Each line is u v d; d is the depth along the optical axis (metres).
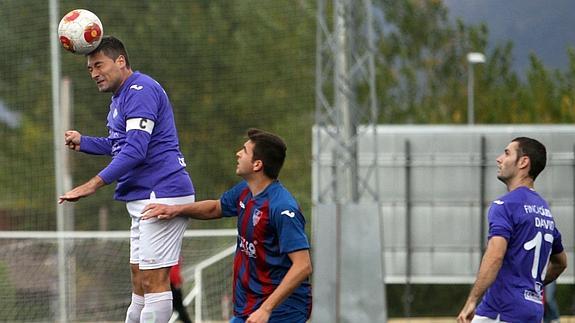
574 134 58.31
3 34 75.56
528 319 21.50
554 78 110.00
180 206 20.95
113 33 85.69
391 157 58.62
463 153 58.56
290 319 20.50
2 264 49.75
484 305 21.78
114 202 76.50
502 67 118.81
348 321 39.53
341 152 41.38
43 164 74.00
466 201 58.47
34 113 76.25
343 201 41.75
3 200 72.50
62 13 84.94
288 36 87.88
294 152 83.25
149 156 21.05
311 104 85.88
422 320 59.94
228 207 21.00
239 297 20.80
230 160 83.75
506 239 21.19
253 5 89.06
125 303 51.09
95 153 22.03
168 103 21.42
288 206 19.95
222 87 85.69
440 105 116.38
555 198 58.47
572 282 58.03
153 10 86.25
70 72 78.31
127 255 51.47
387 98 110.56
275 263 20.22
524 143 21.92
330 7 88.19
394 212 58.47
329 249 39.97
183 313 42.19
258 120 85.38
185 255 54.12
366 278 39.69
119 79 20.94
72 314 50.22
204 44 86.50
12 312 49.88
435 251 58.34
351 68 41.12
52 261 50.25
